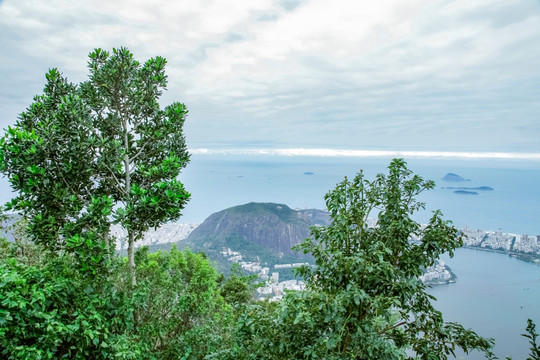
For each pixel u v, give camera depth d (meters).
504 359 3.35
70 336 4.48
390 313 3.42
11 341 3.93
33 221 6.27
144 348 5.49
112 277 6.26
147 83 8.56
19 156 6.18
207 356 4.71
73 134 6.85
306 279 4.26
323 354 3.44
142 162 8.41
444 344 3.65
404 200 4.21
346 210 4.18
